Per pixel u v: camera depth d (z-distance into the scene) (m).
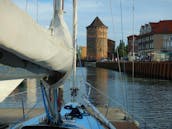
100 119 6.58
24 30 2.53
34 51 2.84
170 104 25.30
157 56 79.12
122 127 9.58
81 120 6.18
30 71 3.32
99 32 110.62
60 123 5.07
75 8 7.41
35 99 20.11
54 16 5.20
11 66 2.92
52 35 3.84
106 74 71.62
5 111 12.39
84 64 118.00
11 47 2.49
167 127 16.50
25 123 5.76
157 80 55.94
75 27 7.34
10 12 2.30
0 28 2.21
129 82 50.59
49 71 3.98
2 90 3.96
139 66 74.06
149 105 24.41
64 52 3.74
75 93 8.59
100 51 114.81
